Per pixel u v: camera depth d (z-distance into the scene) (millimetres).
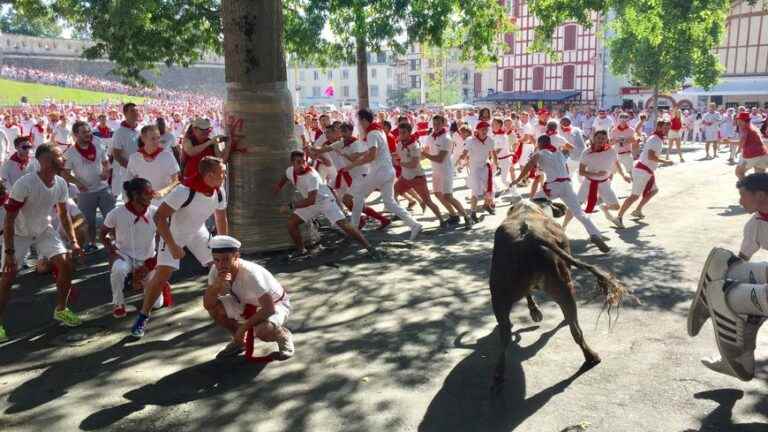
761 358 4711
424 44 16438
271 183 8258
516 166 17594
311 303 6402
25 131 21766
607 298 4418
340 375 4719
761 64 44938
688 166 17875
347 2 13422
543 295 6379
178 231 5785
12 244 5613
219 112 36188
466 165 14273
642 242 8484
